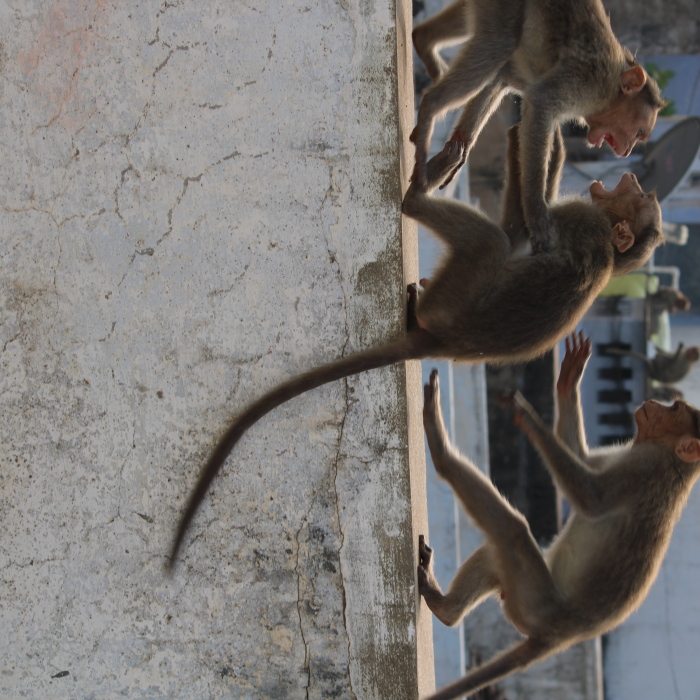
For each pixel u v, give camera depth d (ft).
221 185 8.18
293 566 8.30
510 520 10.28
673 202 40.01
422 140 9.29
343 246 8.11
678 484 11.36
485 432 20.20
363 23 7.95
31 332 8.43
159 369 8.34
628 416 32.24
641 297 32.68
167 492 8.38
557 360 23.85
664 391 32.53
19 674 8.57
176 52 8.11
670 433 11.57
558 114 10.43
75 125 8.25
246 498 8.31
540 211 10.02
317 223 8.12
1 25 8.20
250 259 8.20
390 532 8.18
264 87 8.07
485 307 9.35
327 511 8.24
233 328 8.25
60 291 8.38
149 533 8.41
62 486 8.45
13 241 8.39
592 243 10.32
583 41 10.53
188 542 8.38
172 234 8.25
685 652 30.94
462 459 10.29
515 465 23.57
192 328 8.29
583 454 11.78
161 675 8.48
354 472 8.20
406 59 9.68
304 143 8.08
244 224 8.19
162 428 8.36
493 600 23.34
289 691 8.37
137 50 8.14
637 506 11.11
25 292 8.41
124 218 8.29
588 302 10.11
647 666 30.99
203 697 8.45
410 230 10.09
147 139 8.20
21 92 8.26
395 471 8.15
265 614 8.36
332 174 8.07
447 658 19.48
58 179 8.30
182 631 8.43
